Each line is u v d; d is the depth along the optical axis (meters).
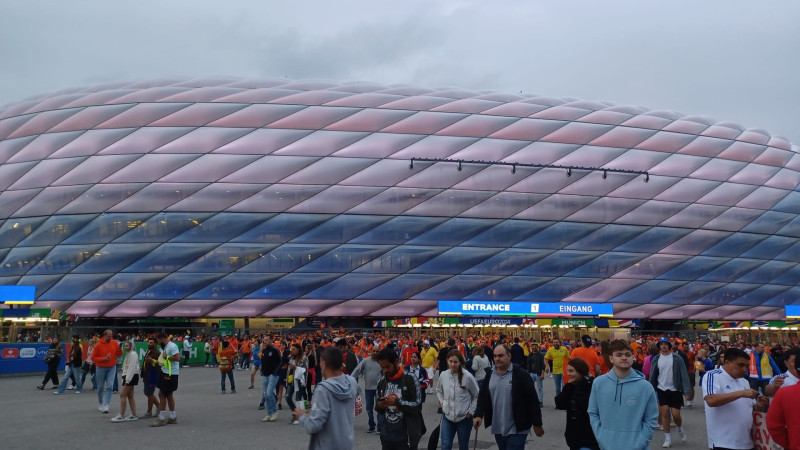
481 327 46.72
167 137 45.62
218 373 33.28
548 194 47.06
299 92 48.59
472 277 45.56
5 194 46.12
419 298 45.03
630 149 49.50
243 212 44.19
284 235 44.22
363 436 13.49
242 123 46.09
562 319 46.50
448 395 9.17
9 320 41.22
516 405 8.13
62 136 47.00
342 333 38.94
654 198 48.72
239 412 17.06
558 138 48.44
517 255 46.19
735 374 6.82
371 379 13.97
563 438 13.05
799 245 51.72
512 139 47.62
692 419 16.52
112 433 13.21
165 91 48.75
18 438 12.49
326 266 44.44
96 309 43.72
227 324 44.69
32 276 44.25
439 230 45.44
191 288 43.78
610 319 47.50
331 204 44.59
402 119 47.28
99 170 44.97
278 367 15.48
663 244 48.56
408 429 8.27
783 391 5.56
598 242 47.47
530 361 19.89
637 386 6.29
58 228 44.59
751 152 52.62
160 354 14.84
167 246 43.97
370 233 44.84
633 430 6.18
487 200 46.19
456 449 11.91
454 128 47.34
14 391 22.56
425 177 45.72
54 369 23.50
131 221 44.16
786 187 52.09
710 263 49.41
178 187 44.31
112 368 16.83
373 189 45.09
